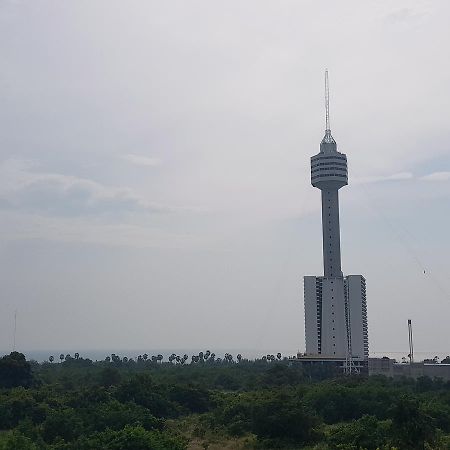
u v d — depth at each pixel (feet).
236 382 621.72
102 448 239.09
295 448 296.92
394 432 248.73
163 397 415.44
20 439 234.99
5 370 463.42
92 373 601.62
